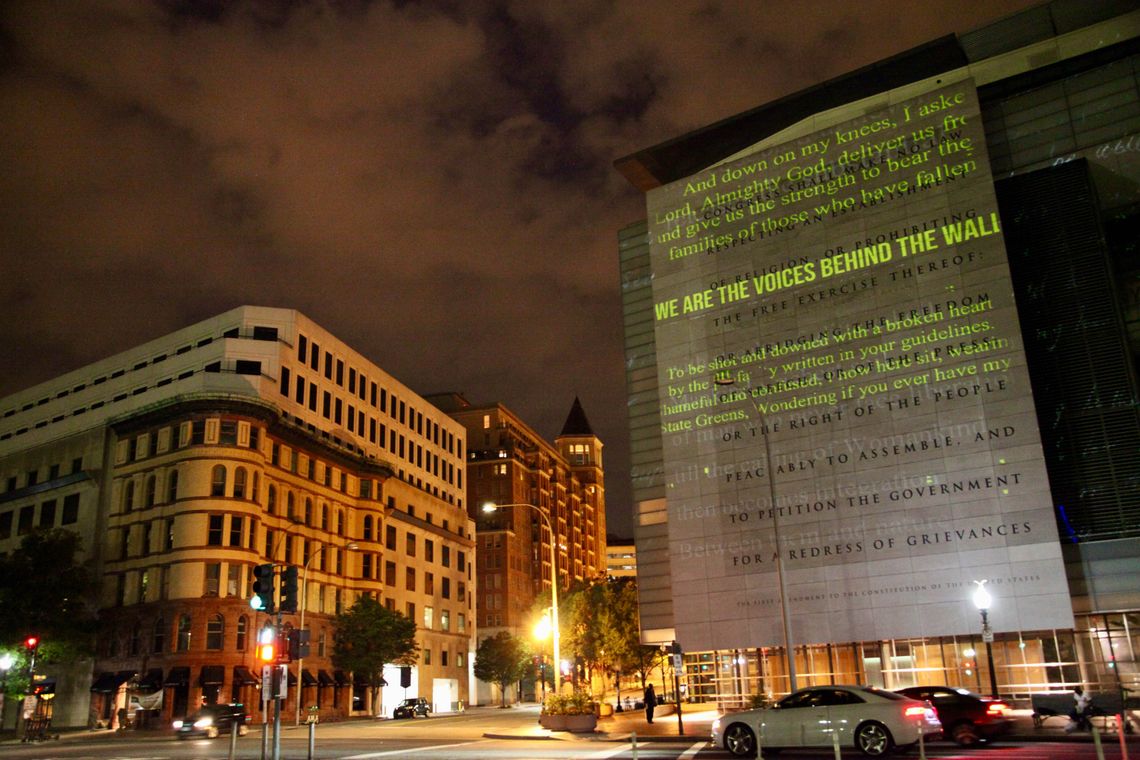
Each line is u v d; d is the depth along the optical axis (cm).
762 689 4459
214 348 7425
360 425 8925
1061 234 4300
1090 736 2605
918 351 4359
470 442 14975
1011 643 3969
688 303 5122
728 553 4634
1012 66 4744
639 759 2339
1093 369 4084
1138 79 4378
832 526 4384
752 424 4734
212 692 6275
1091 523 3941
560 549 16312
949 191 4466
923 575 4106
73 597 6544
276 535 7194
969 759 2045
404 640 7912
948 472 4150
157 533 6725
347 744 3366
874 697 2198
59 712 6819
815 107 5331
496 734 3725
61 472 7912
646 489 5266
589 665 7050
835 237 4741
